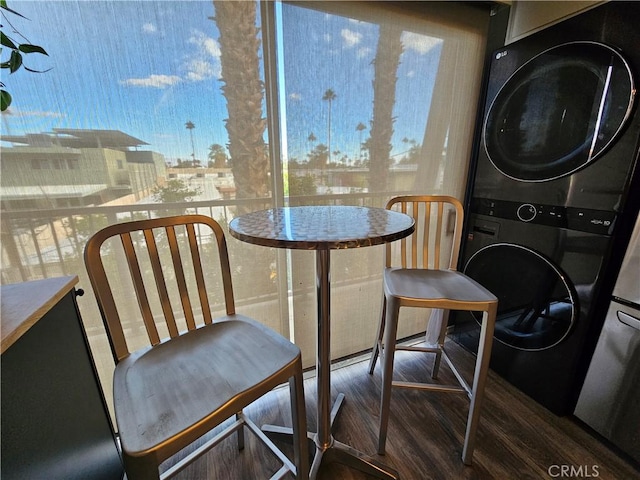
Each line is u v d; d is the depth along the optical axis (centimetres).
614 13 104
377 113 146
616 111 106
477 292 105
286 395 156
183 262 131
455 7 147
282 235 72
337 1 125
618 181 108
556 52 124
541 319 140
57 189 104
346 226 83
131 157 112
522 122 140
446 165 171
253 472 115
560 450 122
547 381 140
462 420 138
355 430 133
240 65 118
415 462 118
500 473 113
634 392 111
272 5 117
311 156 138
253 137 128
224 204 130
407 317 194
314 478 106
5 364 52
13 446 52
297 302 154
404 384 128
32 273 107
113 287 121
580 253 122
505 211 153
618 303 113
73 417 75
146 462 52
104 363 125
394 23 137
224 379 69
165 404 62
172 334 90
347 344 177
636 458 113
